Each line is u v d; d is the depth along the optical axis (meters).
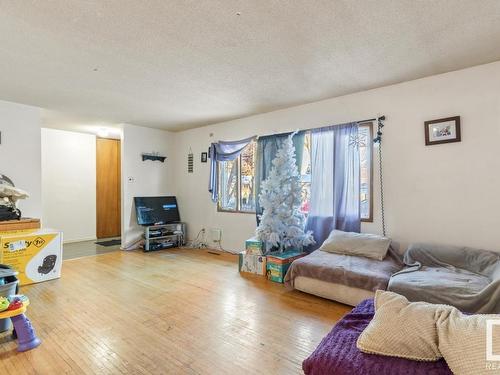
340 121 3.88
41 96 3.86
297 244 3.99
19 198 3.84
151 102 4.12
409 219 3.36
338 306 2.89
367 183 3.66
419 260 3.04
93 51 2.61
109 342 2.22
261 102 4.13
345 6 1.97
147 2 1.91
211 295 3.18
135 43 2.47
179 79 3.27
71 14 2.05
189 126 5.77
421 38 2.40
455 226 3.08
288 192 3.92
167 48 2.55
